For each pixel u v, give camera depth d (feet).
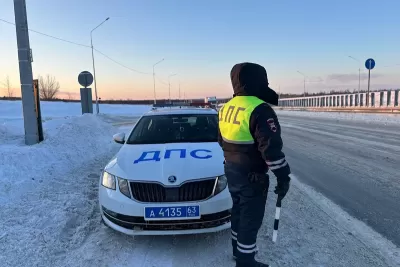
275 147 7.94
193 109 19.57
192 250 11.17
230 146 8.82
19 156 21.15
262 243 11.43
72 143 29.60
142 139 16.07
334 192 17.16
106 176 12.43
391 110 90.43
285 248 11.05
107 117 89.30
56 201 15.76
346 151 29.91
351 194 16.76
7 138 29.91
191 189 11.27
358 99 122.11
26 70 27.14
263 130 7.97
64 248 11.37
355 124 63.16
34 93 27.58
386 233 12.09
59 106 133.69
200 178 11.38
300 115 110.42
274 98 8.80
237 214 9.79
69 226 13.19
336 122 70.49
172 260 10.51
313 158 26.68
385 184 18.48
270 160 7.97
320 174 21.09
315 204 15.33
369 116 85.56
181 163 12.14
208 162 12.30
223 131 9.08
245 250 9.02
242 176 8.69
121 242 11.77
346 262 10.09
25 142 27.35
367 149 30.86
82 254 10.92
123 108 155.12
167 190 11.21
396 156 26.94
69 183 19.20
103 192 12.10
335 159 26.07
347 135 43.42
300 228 12.63
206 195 11.31
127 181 11.60
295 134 45.73
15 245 11.40
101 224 13.38
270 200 16.08
